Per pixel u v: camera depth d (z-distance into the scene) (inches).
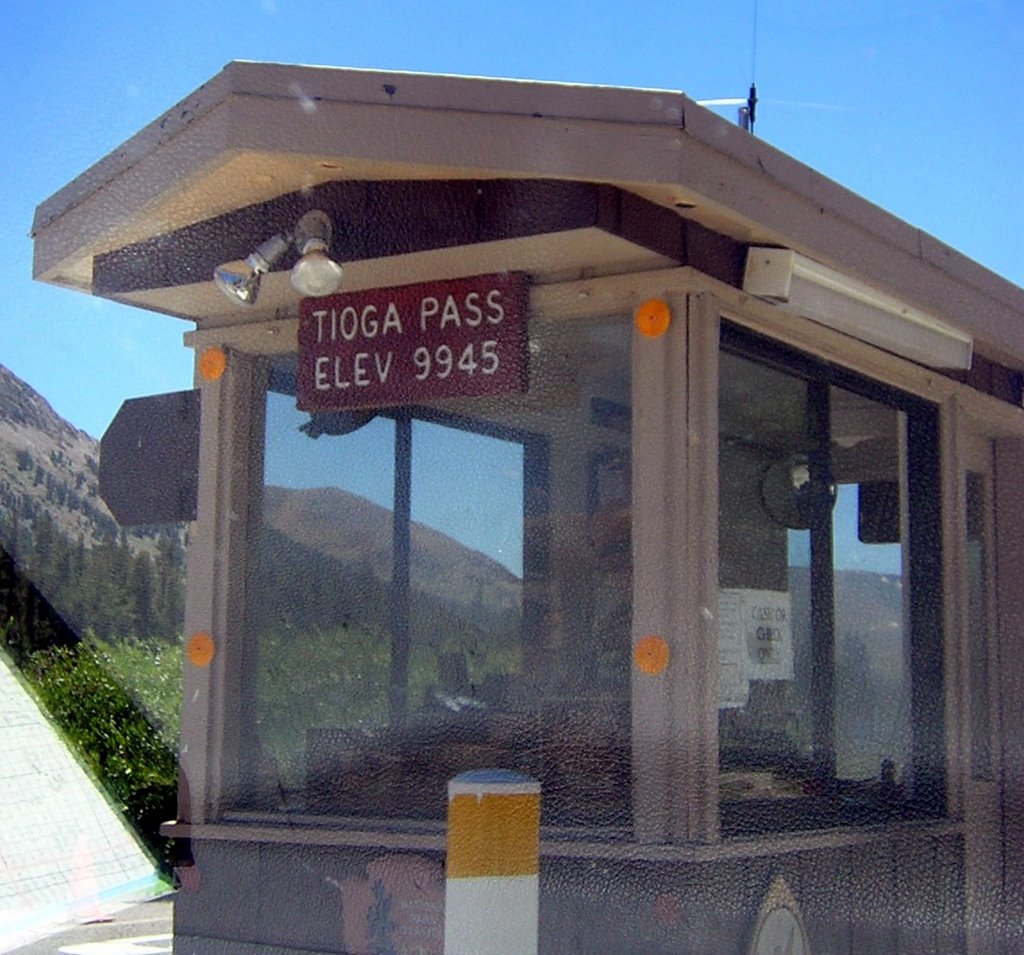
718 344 119.9
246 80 113.9
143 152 125.2
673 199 112.3
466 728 125.6
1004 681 179.0
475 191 116.4
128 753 146.0
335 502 134.3
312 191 122.6
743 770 120.8
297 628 134.5
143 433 142.3
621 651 119.8
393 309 128.3
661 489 115.7
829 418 141.6
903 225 141.0
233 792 133.2
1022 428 184.7
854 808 138.1
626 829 114.9
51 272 137.9
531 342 122.1
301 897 127.6
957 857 155.4
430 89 111.7
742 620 123.8
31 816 150.6
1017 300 168.1
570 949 113.5
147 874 143.3
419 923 121.8
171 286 130.6
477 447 129.3
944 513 162.6
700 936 111.0
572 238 113.0
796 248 123.7
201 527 137.6
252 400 138.1
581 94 109.4
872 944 135.5
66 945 144.3
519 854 114.2
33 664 150.5
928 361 151.5
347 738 131.3
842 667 140.4
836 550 141.9
